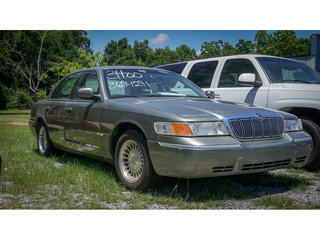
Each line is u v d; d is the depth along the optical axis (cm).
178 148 334
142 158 384
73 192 385
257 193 391
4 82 4522
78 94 460
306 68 623
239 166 345
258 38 4922
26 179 427
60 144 548
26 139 870
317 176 488
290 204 345
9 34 4162
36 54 4419
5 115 2841
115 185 396
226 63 644
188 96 490
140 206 338
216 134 348
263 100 557
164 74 534
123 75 494
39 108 626
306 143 404
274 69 589
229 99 604
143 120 374
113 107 425
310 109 520
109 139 423
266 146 359
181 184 412
